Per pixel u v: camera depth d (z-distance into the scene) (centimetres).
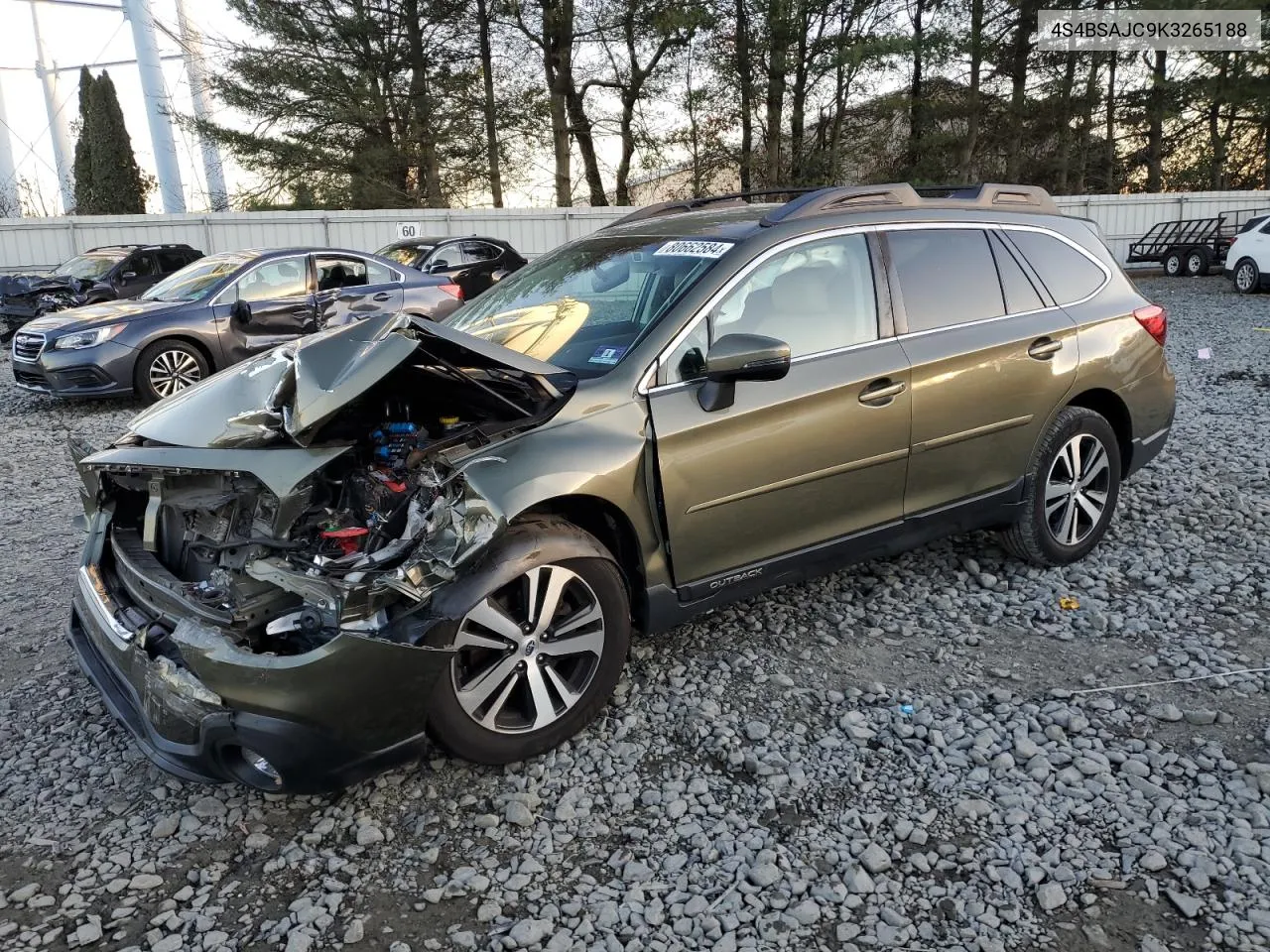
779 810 297
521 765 323
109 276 1502
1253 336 1288
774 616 432
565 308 390
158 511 338
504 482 296
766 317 369
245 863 280
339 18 2694
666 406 338
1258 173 4000
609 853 280
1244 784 300
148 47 2847
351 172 2906
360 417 329
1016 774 310
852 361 381
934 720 345
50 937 251
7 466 771
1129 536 519
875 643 407
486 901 260
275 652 279
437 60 2905
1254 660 380
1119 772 311
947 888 262
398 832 292
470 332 408
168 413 348
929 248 420
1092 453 472
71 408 1041
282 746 264
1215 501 573
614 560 330
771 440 357
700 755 328
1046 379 441
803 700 361
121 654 298
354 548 292
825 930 248
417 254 1688
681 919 252
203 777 282
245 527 311
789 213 388
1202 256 2402
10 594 488
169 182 2928
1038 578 466
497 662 308
